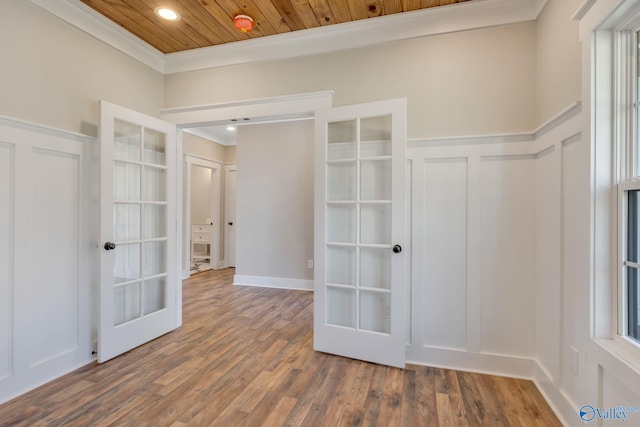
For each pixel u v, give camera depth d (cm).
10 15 190
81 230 229
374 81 244
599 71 143
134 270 263
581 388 154
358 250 240
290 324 316
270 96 270
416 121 234
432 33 229
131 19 240
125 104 264
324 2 218
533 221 211
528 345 212
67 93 221
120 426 163
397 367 225
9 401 184
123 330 247
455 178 225
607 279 143
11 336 189
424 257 231
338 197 251
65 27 220
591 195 145
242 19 231
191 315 343
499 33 217
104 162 229
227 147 646
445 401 186
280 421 168
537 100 209
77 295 226
